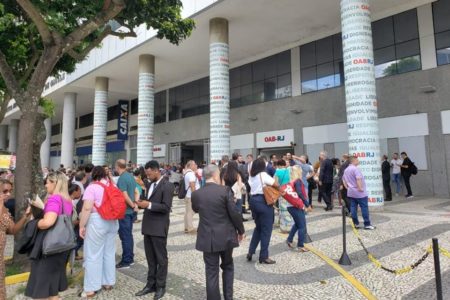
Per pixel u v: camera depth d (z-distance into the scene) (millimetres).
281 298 4438
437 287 3506
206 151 24469
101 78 24859
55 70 9289
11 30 8211
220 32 16141
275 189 5840
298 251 6566
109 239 4941
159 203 4672
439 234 7215
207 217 4027
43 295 3889
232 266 4273
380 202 10703
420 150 14477
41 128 6465
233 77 22734
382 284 4777
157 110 29156
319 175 11289
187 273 5590
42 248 3875
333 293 4531
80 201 6066
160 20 7141
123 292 4832
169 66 23219
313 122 18188
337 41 17594
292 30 17797
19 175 5965
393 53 15539
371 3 15141
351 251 6434
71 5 7391
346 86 11320
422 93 14539
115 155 33281
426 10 14648
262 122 20625
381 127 15625
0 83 9617
